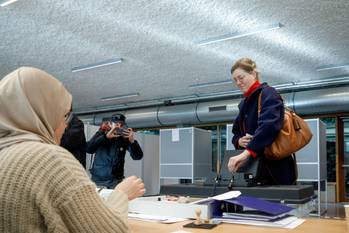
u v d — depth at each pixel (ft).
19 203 2.28
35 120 2.63
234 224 3.77
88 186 2.50
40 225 2.34
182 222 3.95
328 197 20.06
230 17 11.55
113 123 9.53
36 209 2.31
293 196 4.40
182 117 22.77
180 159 17.12
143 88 21.81
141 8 11.06
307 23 11.89
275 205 4.03
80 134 7.60
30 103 2.64
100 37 13.50
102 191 3.83
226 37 13.06
